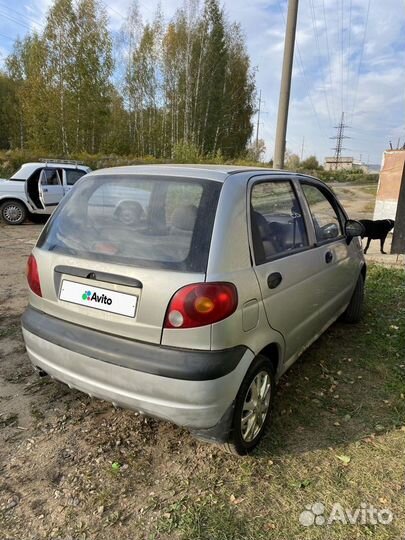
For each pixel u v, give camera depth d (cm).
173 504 211
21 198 1088
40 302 250
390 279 619
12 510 206
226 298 203
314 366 356
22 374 329
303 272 285
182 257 208
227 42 3994
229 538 193
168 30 3506
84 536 193
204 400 201
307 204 321
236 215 224
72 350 228
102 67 2661
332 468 238
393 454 250
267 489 222
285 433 267
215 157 3117
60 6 2469
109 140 3150
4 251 782
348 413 290
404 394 314
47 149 2584
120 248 225
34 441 254
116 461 240
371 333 426
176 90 3512
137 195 242
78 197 264
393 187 939
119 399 217
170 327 202
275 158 1011
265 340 241
